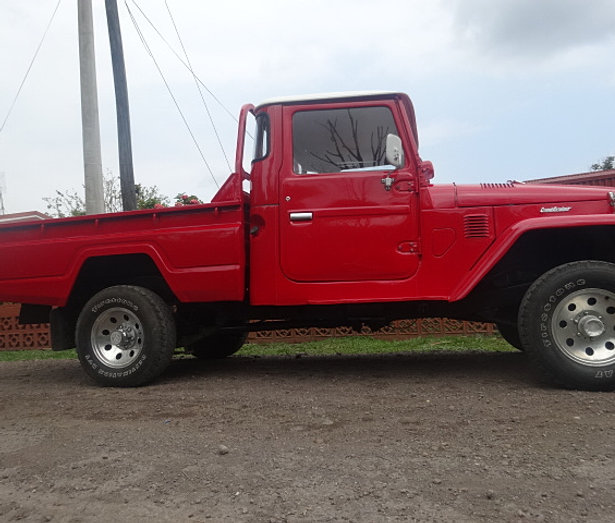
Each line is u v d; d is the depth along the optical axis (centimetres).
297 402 365
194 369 528
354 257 414
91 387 449
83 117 920
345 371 487
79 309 484
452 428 293
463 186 415
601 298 363
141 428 316
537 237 407
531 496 206
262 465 248
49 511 210
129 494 222
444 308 436
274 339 745
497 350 600
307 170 429
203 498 216
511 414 315
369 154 427
